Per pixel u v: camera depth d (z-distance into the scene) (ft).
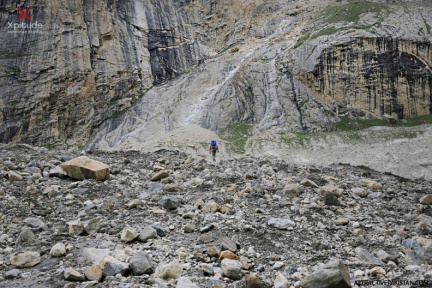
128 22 380.99
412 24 322.55
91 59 344.49
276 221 28.12
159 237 25.03
